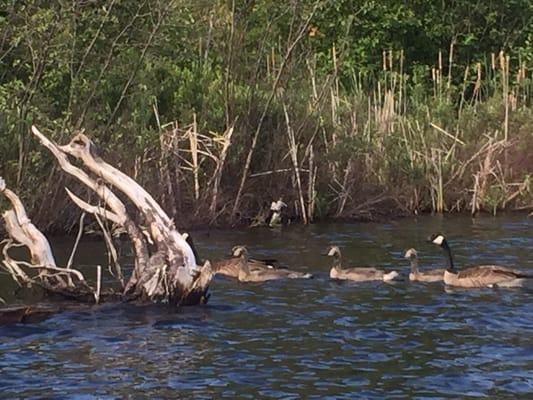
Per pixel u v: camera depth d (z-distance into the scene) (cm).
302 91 2830
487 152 2839
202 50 2967
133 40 2573
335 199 2706
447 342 1476
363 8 3288
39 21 2328
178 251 1730
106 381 1306
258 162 2700
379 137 2828
